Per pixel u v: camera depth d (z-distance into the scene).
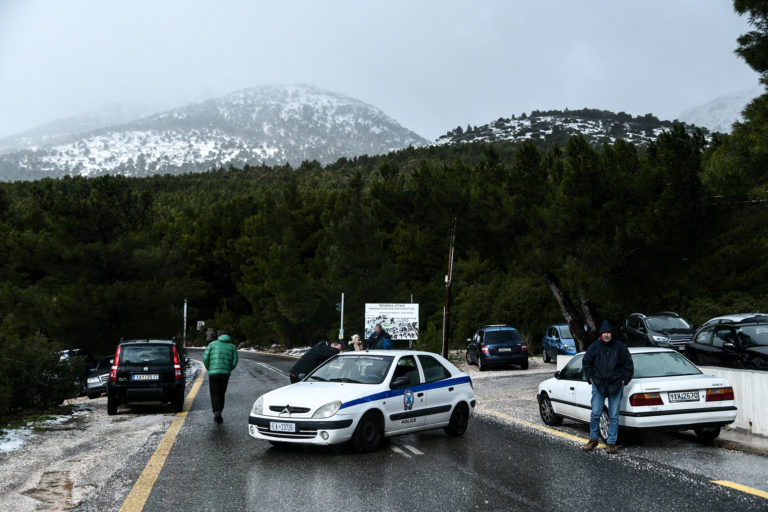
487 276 45.84
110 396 14.59
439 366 11.34
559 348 27.22
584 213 16.56
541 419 12.96
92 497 6.87
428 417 10.56
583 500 6.62
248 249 73.19
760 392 10.41
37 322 28.83
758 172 12.44
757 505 6.37
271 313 59.75
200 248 80.94
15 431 11.52
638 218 15.96
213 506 6.48
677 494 6.83
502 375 23.56
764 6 12.81
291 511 6.28
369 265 50.62
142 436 11.12
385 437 9.87
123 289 29.33
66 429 12.09
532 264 17.72
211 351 13.02
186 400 17.88
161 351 15.05
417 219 19.92
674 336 21.91
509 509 6.31
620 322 33.41
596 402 9.57
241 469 8.31
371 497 6.81
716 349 16.67
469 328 40.31
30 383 14.88
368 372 10.44
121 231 31.25
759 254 19.80
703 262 18.66
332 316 59.03
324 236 66.75
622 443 10.19
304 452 9.54
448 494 6.92
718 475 7.74
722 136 13.41
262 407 9.78
